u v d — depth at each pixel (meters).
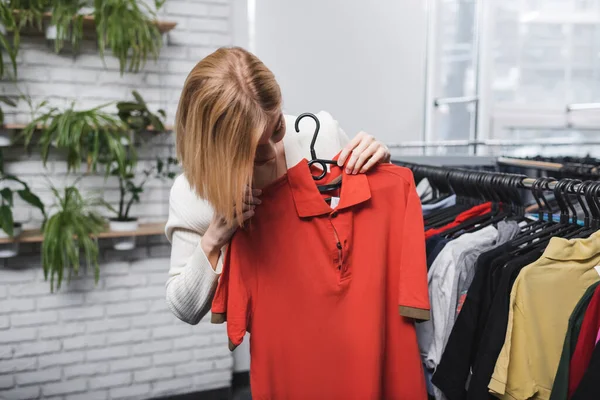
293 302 1.20
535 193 1.49
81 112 2.68
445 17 3.56
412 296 1.17
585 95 3.72
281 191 1.19
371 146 1.22
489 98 3.60
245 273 1.19
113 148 2.67
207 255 1.15
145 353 3.19
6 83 2.83
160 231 2.94
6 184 2.91
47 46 2.89
